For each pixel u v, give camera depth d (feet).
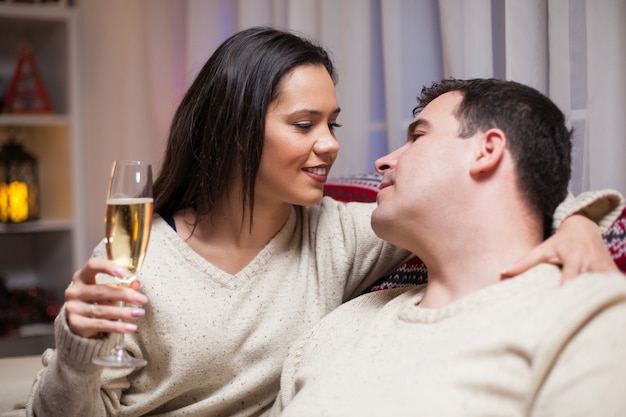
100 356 3.41
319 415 3.10
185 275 4.07
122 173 3.33
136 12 9.16
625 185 4.74
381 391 3.01
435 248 3.40
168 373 4.02
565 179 3.48
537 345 2.76
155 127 9.08
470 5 5.38
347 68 6.54
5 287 10.43
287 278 4.25
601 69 4.72
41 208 11.32
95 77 10.07
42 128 11.19
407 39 6.21
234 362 4.08
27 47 10.44
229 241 4.17
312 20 7.08
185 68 8.67
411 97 6.24
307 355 3.86
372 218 3.60
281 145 3.93
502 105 3.34
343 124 6.59
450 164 3.34
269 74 3.95
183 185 4.30
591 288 2.83
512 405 2.81
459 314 3.12
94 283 3.42
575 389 2.67
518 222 3.28
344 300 4.45
